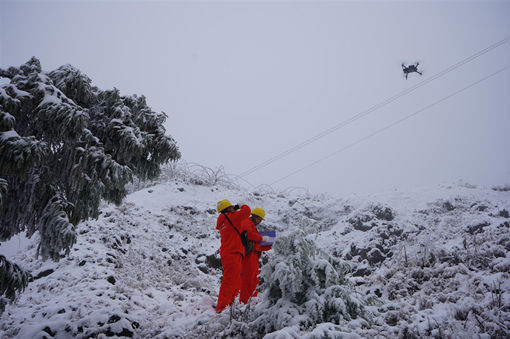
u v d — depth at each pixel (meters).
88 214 4.98
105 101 5.46
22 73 4.70
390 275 6.18
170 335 4.61
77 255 7.07
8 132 3.93
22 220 4.56
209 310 5.38
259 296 6.05
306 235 4.58
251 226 5.64
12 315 5.25
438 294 4.87
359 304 4.18
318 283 4.30
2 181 3.67
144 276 7.16
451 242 8.29
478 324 3.74
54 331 4.38
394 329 3.86
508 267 5.14
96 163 4.85
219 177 14.84
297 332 3.72
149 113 5.81
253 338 4.26
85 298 5.51
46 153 4.10
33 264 7.07
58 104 4.34
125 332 4.57
